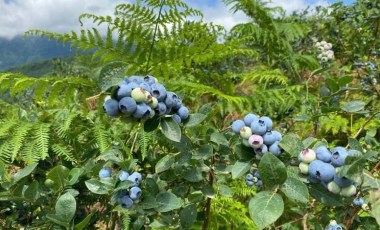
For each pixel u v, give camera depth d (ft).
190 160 1.45
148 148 1.80
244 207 2.43
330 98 1.82
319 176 1.02
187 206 1.42
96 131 1.72
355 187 1.02
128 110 1.03
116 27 2.64
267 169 1.07
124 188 1.18
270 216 0.99
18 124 1.72
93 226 1.65
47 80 2.07
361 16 4.53
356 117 3.61
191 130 1.54
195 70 3.83
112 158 1.46
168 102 1.18
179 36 2.83
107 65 1.06
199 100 3.52
